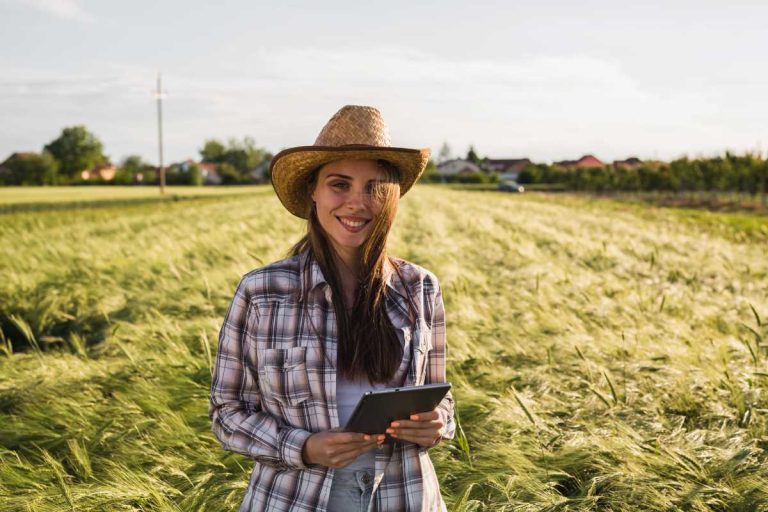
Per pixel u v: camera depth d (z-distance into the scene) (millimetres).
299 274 1790
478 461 3412
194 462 3449
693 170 47312
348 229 1763
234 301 1777
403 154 1724
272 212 24906
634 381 4652
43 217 29812
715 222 24766
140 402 4129
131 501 3066
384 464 1733
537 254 11391
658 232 19094
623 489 3162
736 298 7766
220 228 16812
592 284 8008
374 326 1752
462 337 5297
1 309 7402
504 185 73062
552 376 4762
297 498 1713
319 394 1726
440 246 12430
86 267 9789
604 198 55812
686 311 6938
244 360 1781
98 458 3520
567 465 3434
